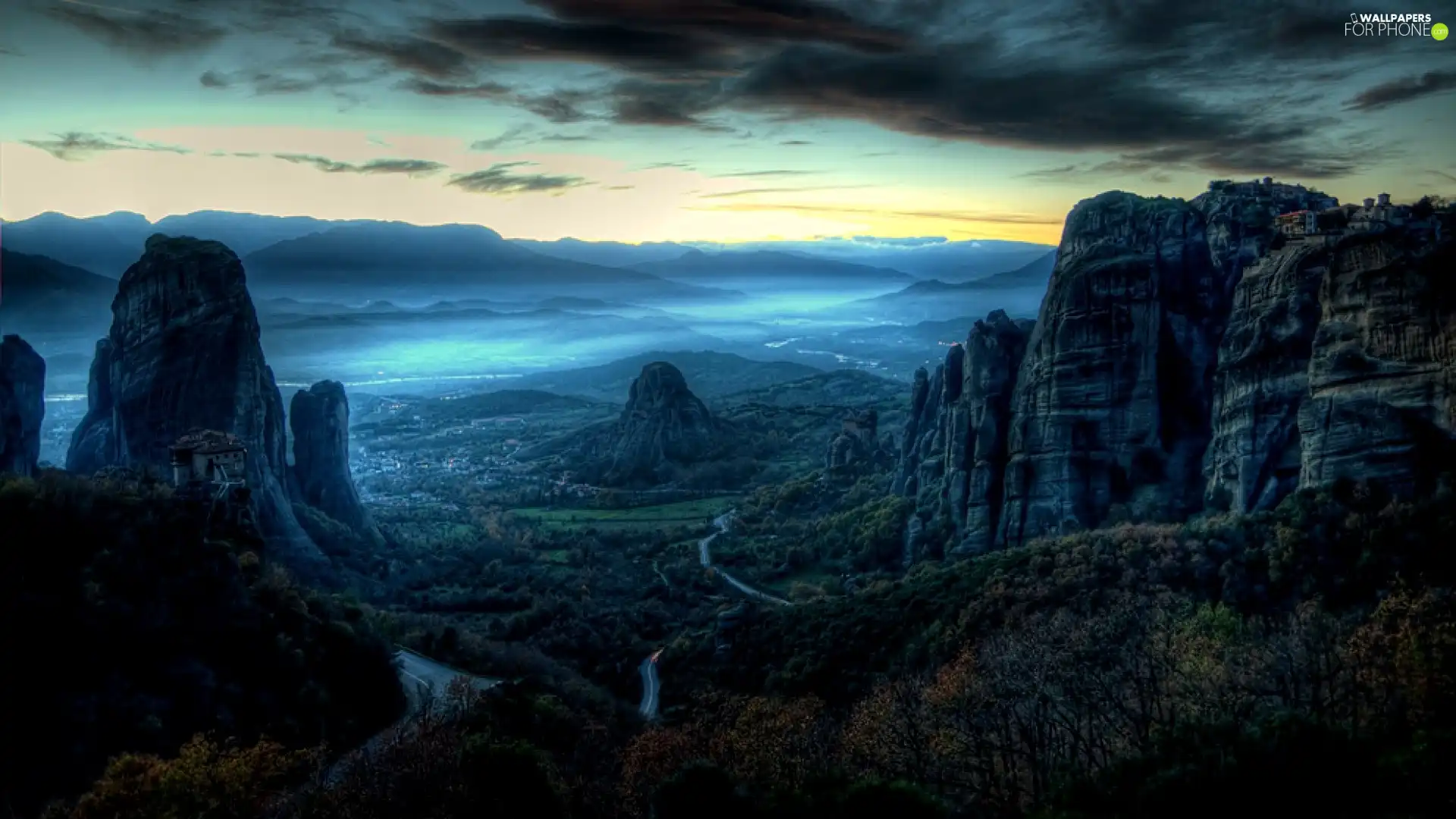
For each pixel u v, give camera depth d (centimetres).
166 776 8438
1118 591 12519
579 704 13538
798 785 9012
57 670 9731
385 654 13075
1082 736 9350
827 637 14912
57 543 10619
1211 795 7538
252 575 12525
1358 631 9362
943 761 9250
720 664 15925
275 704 10938
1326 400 13088
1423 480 12275
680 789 8594
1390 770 7381
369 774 9475
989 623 12962
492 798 8869
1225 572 12369
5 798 8775
